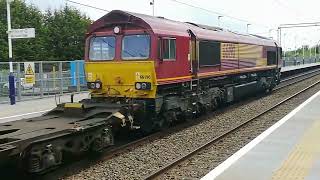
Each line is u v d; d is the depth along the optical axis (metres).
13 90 22.75
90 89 14.81
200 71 17.41
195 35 16.94
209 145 12.82
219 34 19.98
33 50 56.88
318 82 38.75
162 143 13.41
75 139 10.31
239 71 22.48
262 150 11.07
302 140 12.20
